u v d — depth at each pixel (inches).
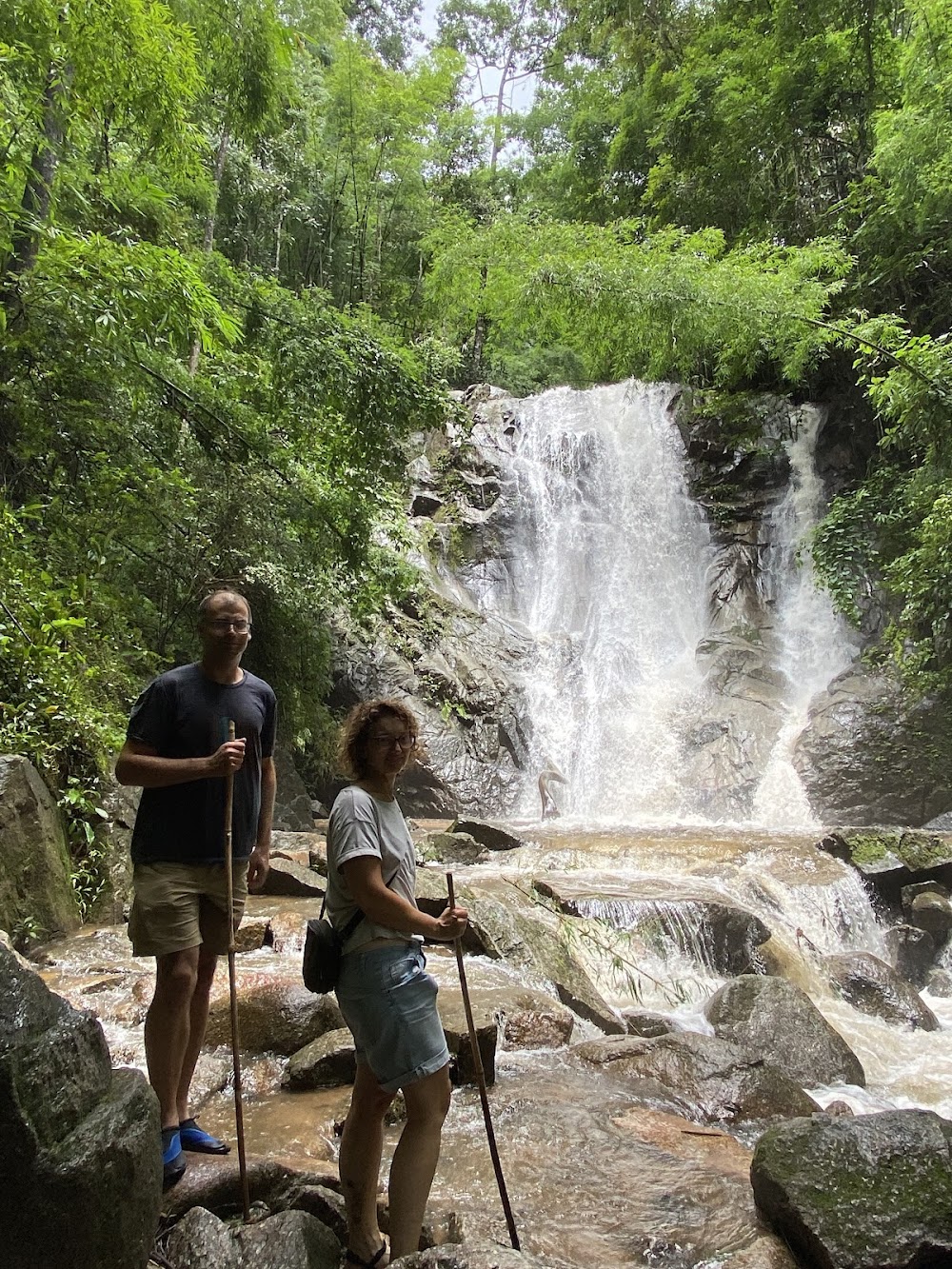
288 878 302.7
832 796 539.8
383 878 107.3
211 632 135.0
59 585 337.4
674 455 802.8
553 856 385.4
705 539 756.6
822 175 790.5
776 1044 231.3
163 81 322.0
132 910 130.2
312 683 509.0
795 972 299.0
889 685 578.2
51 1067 76.3
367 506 462.0
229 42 386.9
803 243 776.9
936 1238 110.8
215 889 132.8
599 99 1069.1
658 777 587.5
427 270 1050.1
